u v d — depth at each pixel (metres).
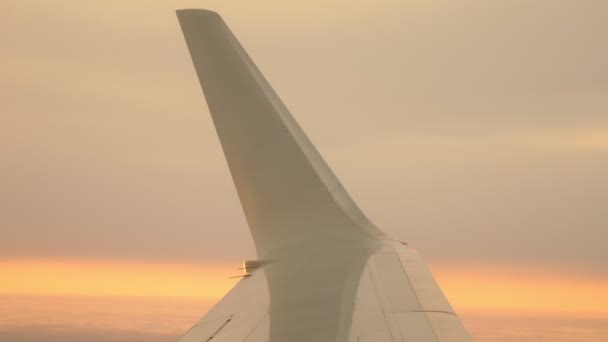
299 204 10.53
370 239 10.32
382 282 8.73
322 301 8.23
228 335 7.82
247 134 10.78
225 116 10.87
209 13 11.20
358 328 7.37
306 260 9.74
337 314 7.79
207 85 10.93
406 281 8.77
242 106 10.88
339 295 8.34
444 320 7.48
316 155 11.12
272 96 11.17
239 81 10.96
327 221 10.40
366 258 9.60
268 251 10.25
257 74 11.20
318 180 10.63
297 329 7.58
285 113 11.19
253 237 10.55
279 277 9.29
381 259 9.55
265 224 10.52
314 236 10.23
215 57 11.00
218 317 8.46
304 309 8.09
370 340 7.03
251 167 10.70
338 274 9.07
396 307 7.89
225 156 10.80
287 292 8.71
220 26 11.20
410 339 6.94
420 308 7.84
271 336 7.52
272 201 10.57
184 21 11.09
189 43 11.07
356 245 10.10
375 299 8.18
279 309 8.18
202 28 11.08
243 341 7.57
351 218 10.53
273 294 8.71
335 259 9.64
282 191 10.58
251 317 8.15
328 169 11.13
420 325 7.30
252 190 10.64
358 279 8.84
